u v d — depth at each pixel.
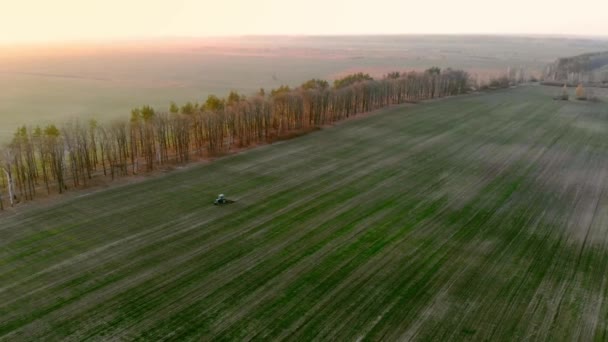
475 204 46.38
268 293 30.14
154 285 30.83
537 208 45.69
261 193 48.22
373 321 27.41
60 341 25.23
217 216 42.12
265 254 35.31
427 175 55.25
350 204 45.69
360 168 57.44
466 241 38.16
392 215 43.19
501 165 59.84
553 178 55.06
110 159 54.09
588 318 28.23
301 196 47.59
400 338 25.92
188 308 28.38
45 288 30.19
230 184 50.78
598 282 32.38
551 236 39.47
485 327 27.09
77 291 29.97
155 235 38.06
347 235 38.81
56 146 48.44
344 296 29.94
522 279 32.53
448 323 27.38
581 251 36.91
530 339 26.16
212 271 32.69
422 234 39.28
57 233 38.00
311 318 27.59
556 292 30.98
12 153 46.00
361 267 33.59
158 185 50.06
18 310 27.84
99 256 34.44
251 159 60.38
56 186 49.03
